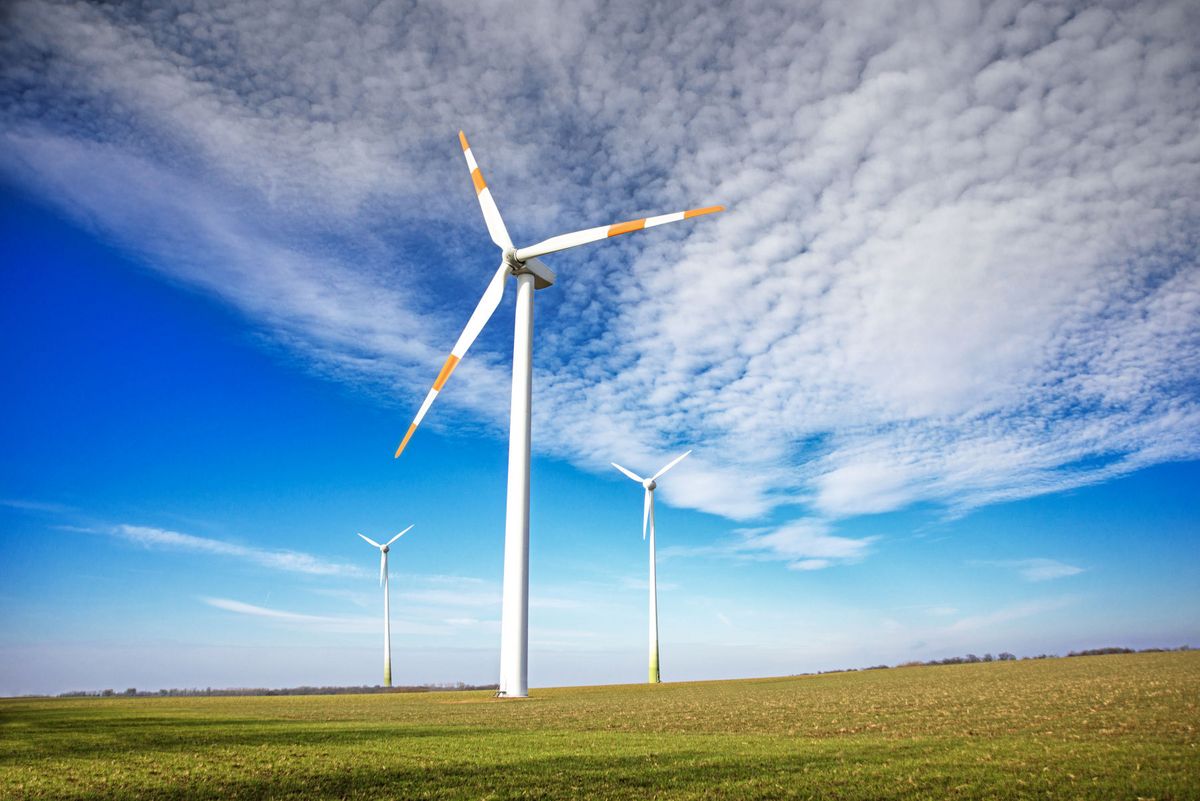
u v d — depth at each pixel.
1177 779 13.30
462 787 14.91
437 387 45.09
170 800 14.46
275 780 15.99
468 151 48.47
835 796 13.22
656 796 13.73
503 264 46.19
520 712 33.19
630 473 76.25
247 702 49.28
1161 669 38.88
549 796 14.00
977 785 13.51
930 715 25.38
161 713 36.81
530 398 44.28
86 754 20.22
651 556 75.31
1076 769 14.46
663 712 31.22
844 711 28.58
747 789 14.06
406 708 38.00
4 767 18.14
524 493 42.41
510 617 41.16
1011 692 32.09
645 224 43.34
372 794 14.50
